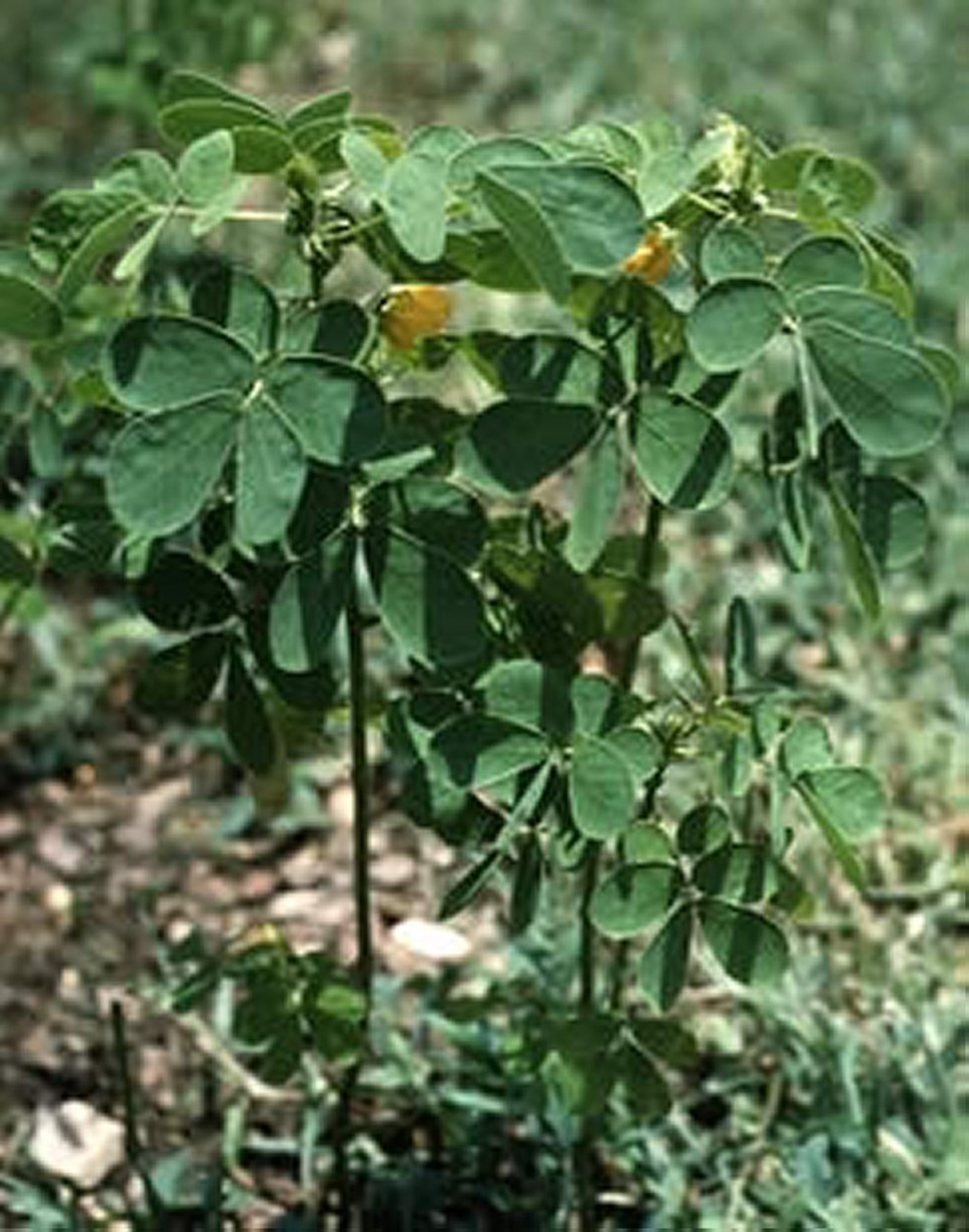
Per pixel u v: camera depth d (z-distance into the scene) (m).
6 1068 4.26
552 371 2.86
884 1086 3.95
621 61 6.98
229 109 2.90
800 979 4.14
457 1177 3.85
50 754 4.95
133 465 2.72
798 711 4.79
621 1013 3.47
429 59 7.25
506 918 4.35
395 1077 3.98
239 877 4.68
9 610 3.88
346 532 2.84
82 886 4.69
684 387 2.92
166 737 4.99
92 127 6.89
